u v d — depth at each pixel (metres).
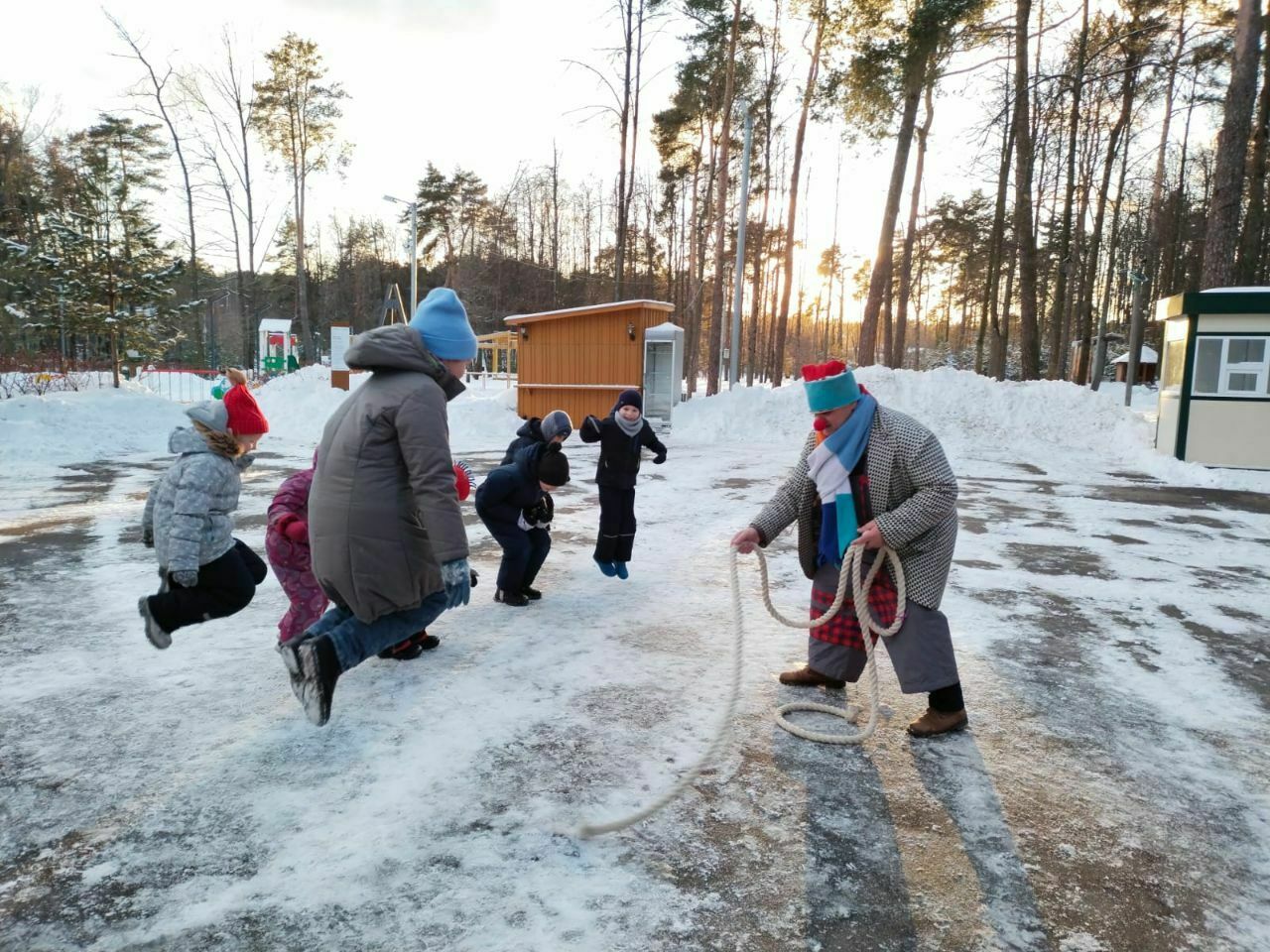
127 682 3.51
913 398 16.11
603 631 4.38
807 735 3.07
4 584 5.10
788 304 24.80
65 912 2.00
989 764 2.93
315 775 2.71
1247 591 5.47
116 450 12.41
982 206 38.19
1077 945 1.96
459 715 3.23
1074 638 4.43
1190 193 37.66
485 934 1.94
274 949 1.88
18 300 20.75
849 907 2.09
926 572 3.01
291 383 18.75
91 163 17.34
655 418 17.55
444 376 2.88
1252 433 11.73
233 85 33.69
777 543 6.86
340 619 2.84
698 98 23.66
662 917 2.02
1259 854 2.39
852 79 17.61
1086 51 22.28
